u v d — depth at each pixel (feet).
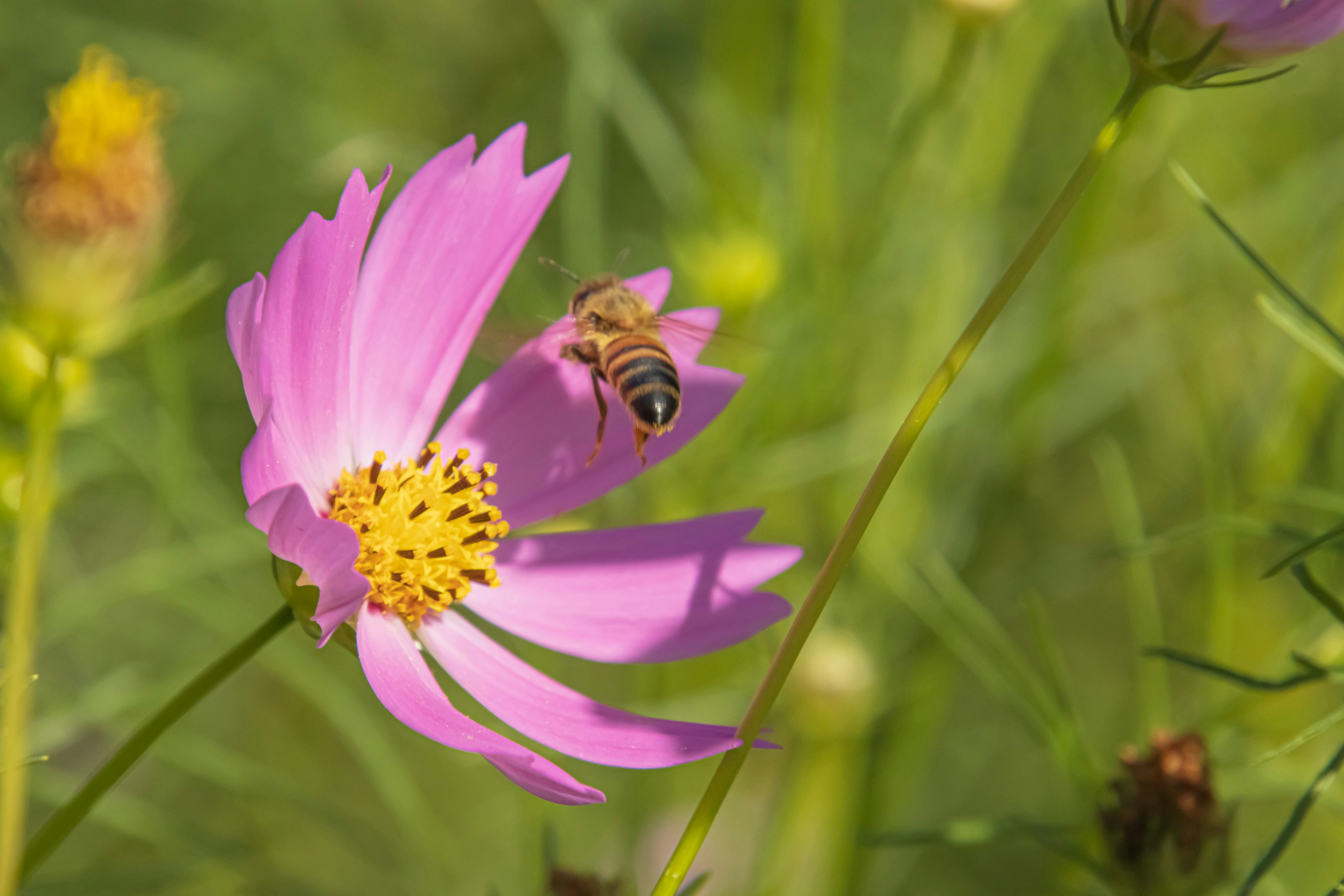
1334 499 1.29
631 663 1.24
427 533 1.24
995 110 1.51
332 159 1.51
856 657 1.43
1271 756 1.19
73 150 1.22
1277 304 1.51
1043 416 1.50
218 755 1.39
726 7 1.55
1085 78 1.57
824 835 1.45
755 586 1.24
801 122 1.50
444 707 1.19
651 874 1.50
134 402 1.42
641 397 1.26
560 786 1.15
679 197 1.56
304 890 1.47
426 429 1.25
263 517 1.15
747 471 1.48
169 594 1.42
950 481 1.54
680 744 1.16
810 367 1.48
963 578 1.49
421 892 1.46
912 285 1.52
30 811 1.53
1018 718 1.33
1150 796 1.27
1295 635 1.42
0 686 1.17
